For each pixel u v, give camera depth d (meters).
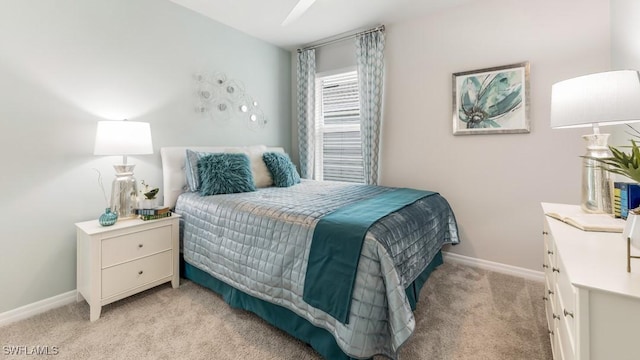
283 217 1.68
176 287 2.22
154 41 2.49
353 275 1.30
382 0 2.56
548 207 1.68
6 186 1.78
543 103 2.32
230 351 1.51
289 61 3.92
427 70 2.85
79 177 2.08
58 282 1.99
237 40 3.20
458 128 2.70
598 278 0.80
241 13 2.82
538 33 2.32
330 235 1.43
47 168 1.94
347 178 3.61
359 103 3.17
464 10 2.63
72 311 1.90
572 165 2.25
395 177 3.09
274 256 1.62
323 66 3.61
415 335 1.64
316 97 3.73
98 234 1.79
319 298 1.37
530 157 2.40
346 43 3.41
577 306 0.79
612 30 2.03
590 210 1.48
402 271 1.52
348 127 3.55
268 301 1.63
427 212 2.06
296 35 3.35
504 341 1.59
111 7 2.21
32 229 1.88
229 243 1.91
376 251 1.32
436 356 1.47
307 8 2.71
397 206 1.86
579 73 2.18
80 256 1.96
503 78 2.46
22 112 1.83
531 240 2.43
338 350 1.35
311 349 1.53
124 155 2.20
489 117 2.54
